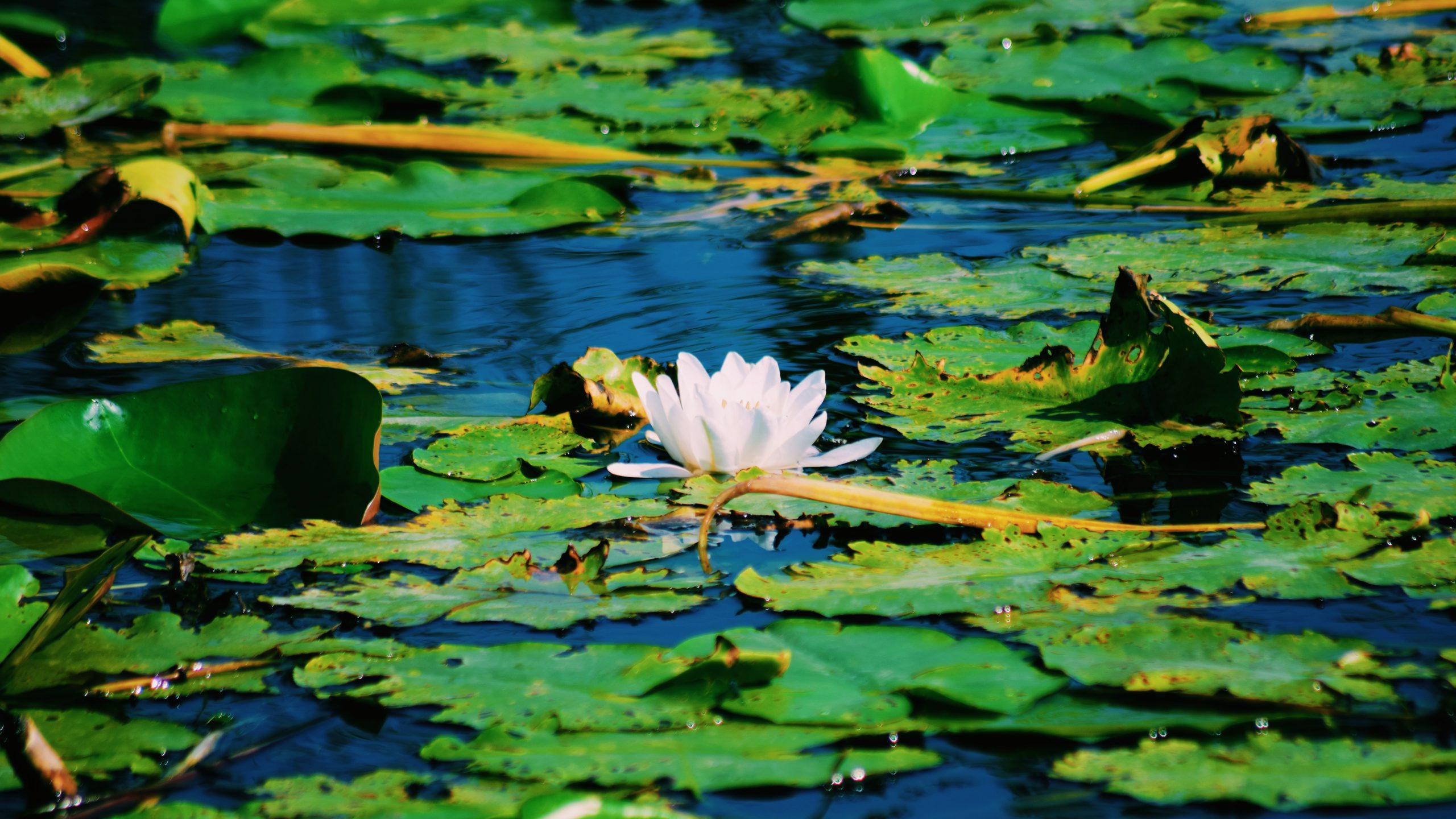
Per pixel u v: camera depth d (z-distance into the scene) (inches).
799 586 181.9
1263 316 193.2
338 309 196.1
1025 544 183.3
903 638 180.4
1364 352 191.0
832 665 179.9
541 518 184.5
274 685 180.4
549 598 182.1
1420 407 187.6
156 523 184.4
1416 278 194.4
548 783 177.8
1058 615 181.2
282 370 185.8
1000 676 179.3
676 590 182.4
